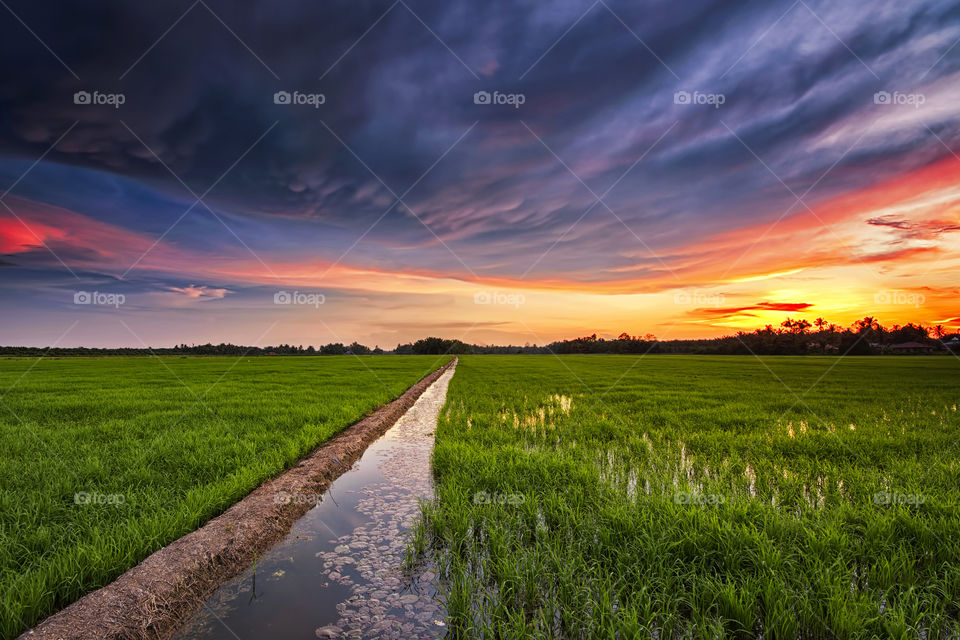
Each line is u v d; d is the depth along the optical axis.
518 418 12.49
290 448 7.84
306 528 5.25
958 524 4.55
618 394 17.61
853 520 4.89
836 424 11.21
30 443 8.09
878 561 4.00
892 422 11.27
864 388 19.97
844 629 3.20
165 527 4.55
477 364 52.59
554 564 4.10
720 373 32.22
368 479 7.20
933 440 8.77
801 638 3.26
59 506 5.10
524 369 40.06
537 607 3.63
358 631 3.38
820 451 8.15
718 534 4.39
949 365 42.28
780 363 49.88
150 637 3.23
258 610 3.64
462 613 3.41
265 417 11.06
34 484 5.91
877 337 89.38
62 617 3.16
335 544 4.82
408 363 55.25
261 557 4.53
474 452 7.98
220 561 4.19
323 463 7.27
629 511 5.05
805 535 4.48
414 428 11.97
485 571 4.15
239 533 4.61
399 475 7.42
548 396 17.47
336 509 5.86
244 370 34.41
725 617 3.44
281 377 26.41
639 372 34.03
